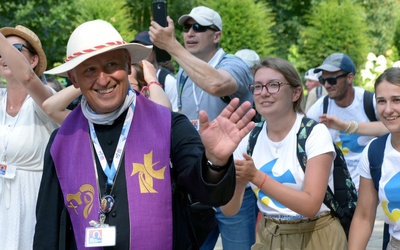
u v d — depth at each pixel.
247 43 19.45
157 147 3.38
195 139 3.37
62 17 18.73
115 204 3.34
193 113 5.86
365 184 4.49
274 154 4.46
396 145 4.35
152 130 3.41
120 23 19.47
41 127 4.93
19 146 4.84
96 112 3.43
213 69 5.20
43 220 3.48
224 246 5.59
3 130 4.89
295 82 4.45
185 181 3.26
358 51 21.30
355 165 6.94
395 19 27.20
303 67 22.00
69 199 3.42
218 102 5.75
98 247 3.34
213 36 6.03
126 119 3.42
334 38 21.36
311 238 4.45
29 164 4.88
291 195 4.18
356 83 20.92
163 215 3.33
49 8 18.84
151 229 3.31
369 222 4.50
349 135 6.91
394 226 4.40
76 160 3.44
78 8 19.41
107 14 19.28
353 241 4.46
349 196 4.55
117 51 3.36
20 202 4.85
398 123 4.28
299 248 4.45
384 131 6.02
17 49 4.86
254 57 8.88
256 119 5.76
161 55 6.48
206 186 3.11
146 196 3.33
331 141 4.37
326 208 4.46
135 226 3.30
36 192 4.89
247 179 4.17
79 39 3.34
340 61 7.02
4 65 4.90
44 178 3.51
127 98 3.41
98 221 3.34
